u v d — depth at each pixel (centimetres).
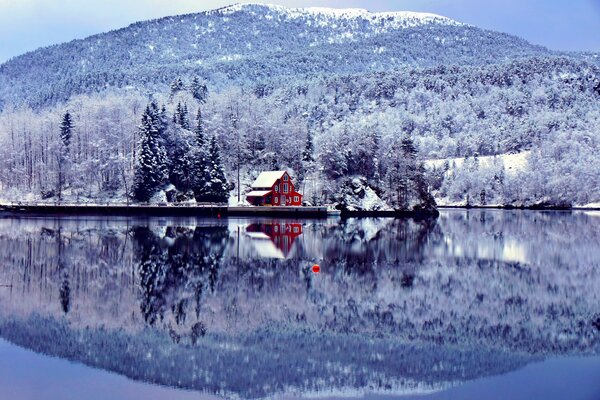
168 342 3666
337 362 3375
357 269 6188
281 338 3772
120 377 3105
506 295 5094
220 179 14662
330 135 18000
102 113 16725
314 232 10088
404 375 3198
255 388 2992
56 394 2877
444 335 3894
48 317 4153
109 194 15350
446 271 6212
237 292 4966
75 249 7288
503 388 3044
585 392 2992
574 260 7219
